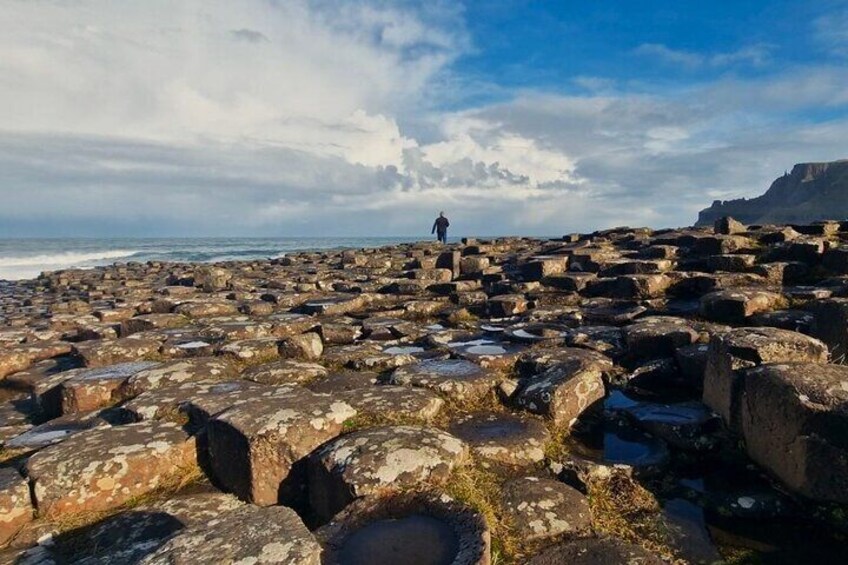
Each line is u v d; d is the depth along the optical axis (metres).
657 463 4.09
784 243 10.27
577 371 5.07
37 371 7.50
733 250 11.05
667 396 5.40
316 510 3.74
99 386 5.79
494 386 5.33
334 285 14.22
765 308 7.25
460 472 3.68
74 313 11.95
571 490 3.66
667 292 9.42
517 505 3.45
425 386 5.27
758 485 3.83
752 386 4.04
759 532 3.36
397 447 3.68
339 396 4.96
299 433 3.91
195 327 8.89
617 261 11.34
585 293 10.36
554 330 7.64
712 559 3.11
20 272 39.19
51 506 3.65
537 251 17.33
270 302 11.66
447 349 6.98
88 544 3.34
